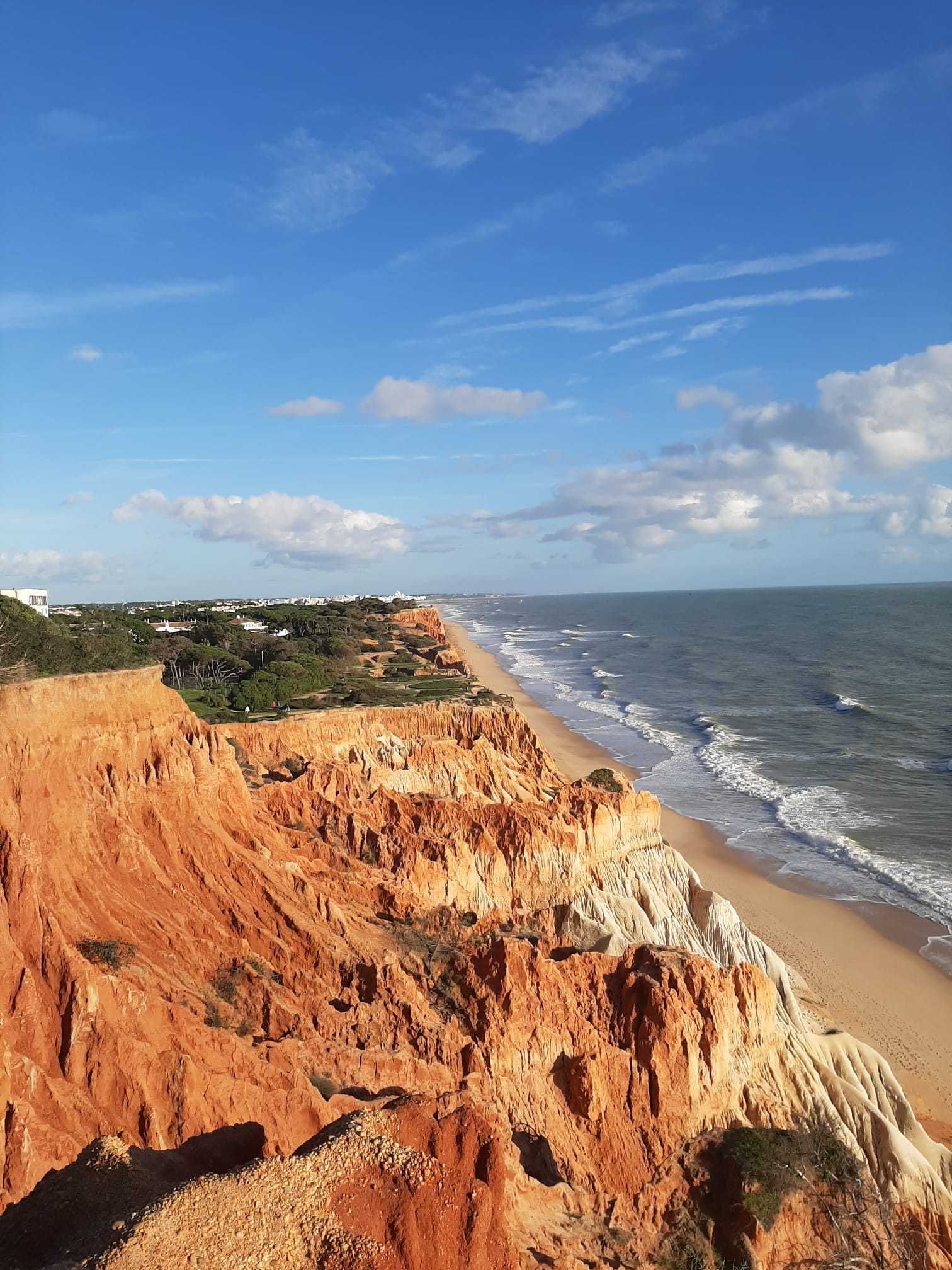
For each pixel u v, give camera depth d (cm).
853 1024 4162
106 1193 1388
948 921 5256
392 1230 1409
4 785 2084
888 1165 2762
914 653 17712
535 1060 2486
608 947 3184
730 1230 2336
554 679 15875
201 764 2781
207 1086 1814
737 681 15075
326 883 2955
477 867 3528
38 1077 1683
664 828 7000
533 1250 1912
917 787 8056
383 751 4953
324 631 14788
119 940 2159
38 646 3841
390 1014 2420
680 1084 2550
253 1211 1328
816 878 5959
